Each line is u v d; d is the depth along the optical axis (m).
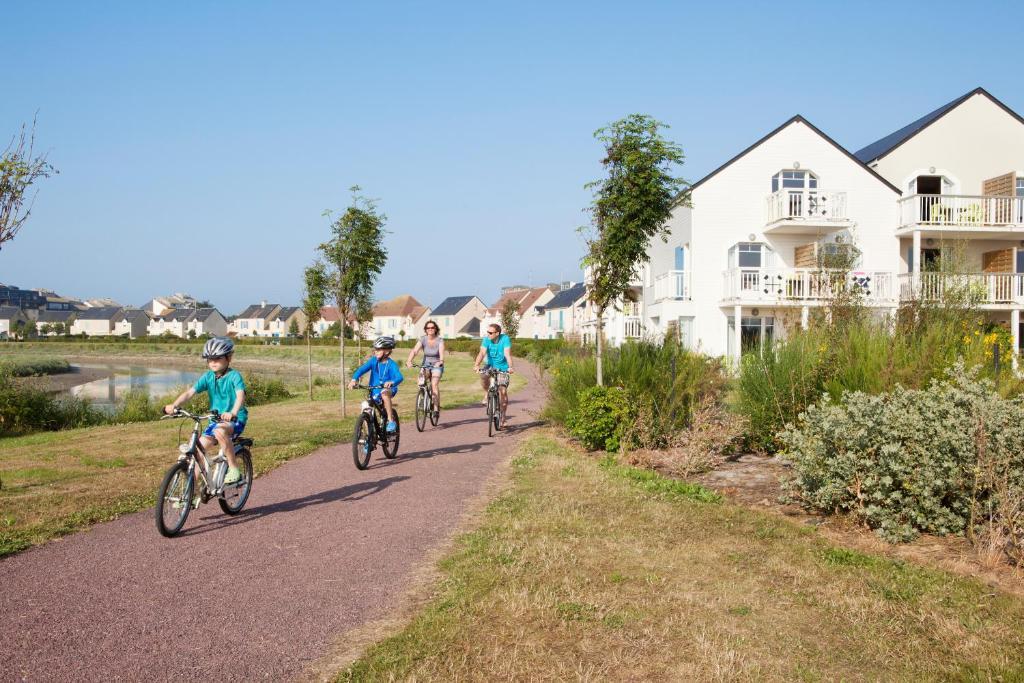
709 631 4.02
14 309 141.12
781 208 24.16
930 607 4.33
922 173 26.69
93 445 11.80
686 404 10.38
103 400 30.94
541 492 7.55
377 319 113.31
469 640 3.88
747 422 9.77
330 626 4.13
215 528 6.30
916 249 24.48
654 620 4.16
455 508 6.99
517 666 3.59
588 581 4.80
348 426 13.87
